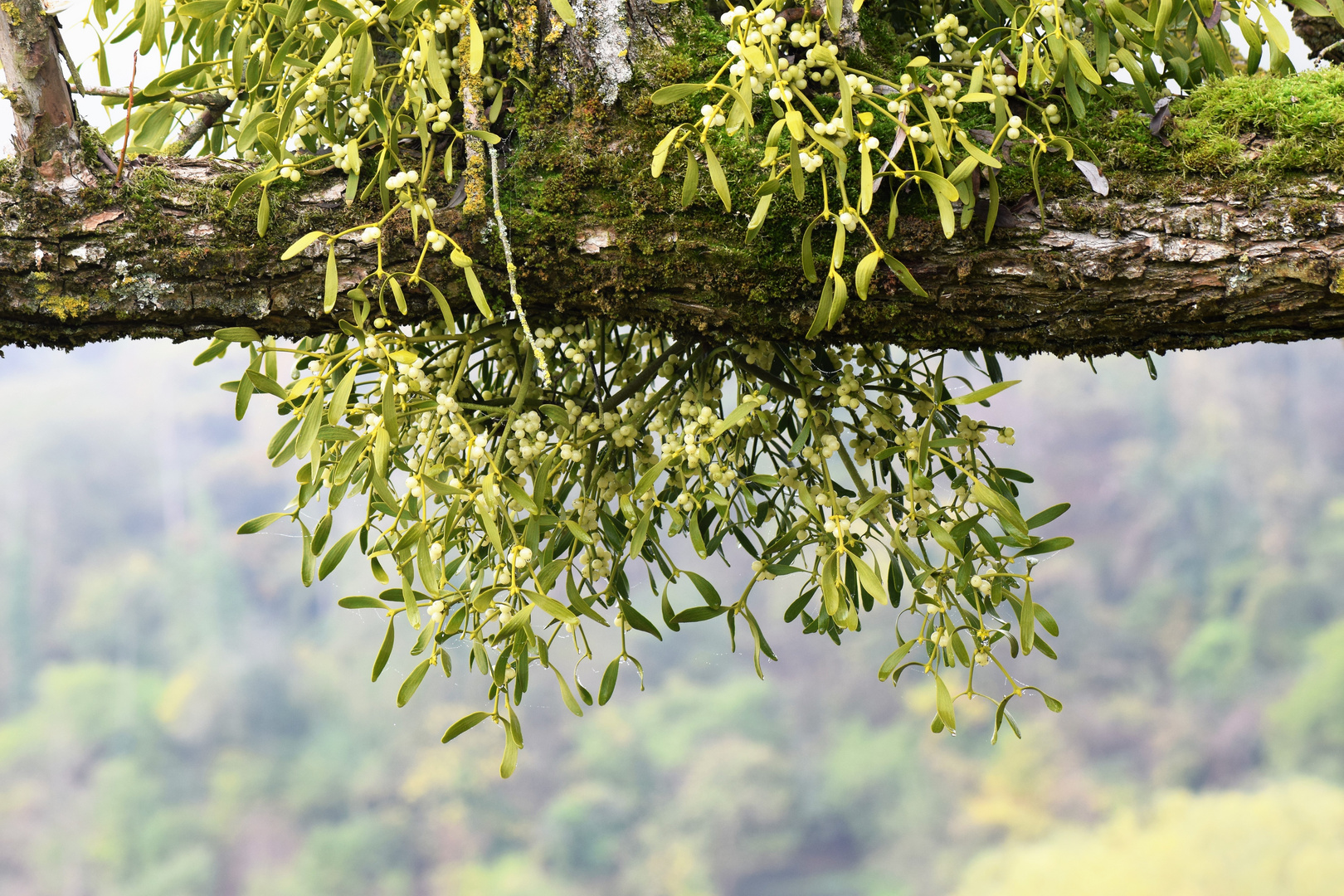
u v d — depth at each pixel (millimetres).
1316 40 3506
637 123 3172
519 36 3180
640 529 3244
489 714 3242
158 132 3260
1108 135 3154
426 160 3131
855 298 3164
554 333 3303
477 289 3086
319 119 3209
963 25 3332
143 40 3158
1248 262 3113
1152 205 3131
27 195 3146
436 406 3229
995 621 3359
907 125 3102
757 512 3428
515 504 3297
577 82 3176
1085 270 3133
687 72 3172
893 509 3330
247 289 3176
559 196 3162
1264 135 3139
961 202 3141
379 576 3250
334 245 3170
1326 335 3131
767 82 3092
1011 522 3195
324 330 3219
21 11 3109
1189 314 3131
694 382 3340
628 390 3287
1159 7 3098
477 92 3170
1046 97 3156
